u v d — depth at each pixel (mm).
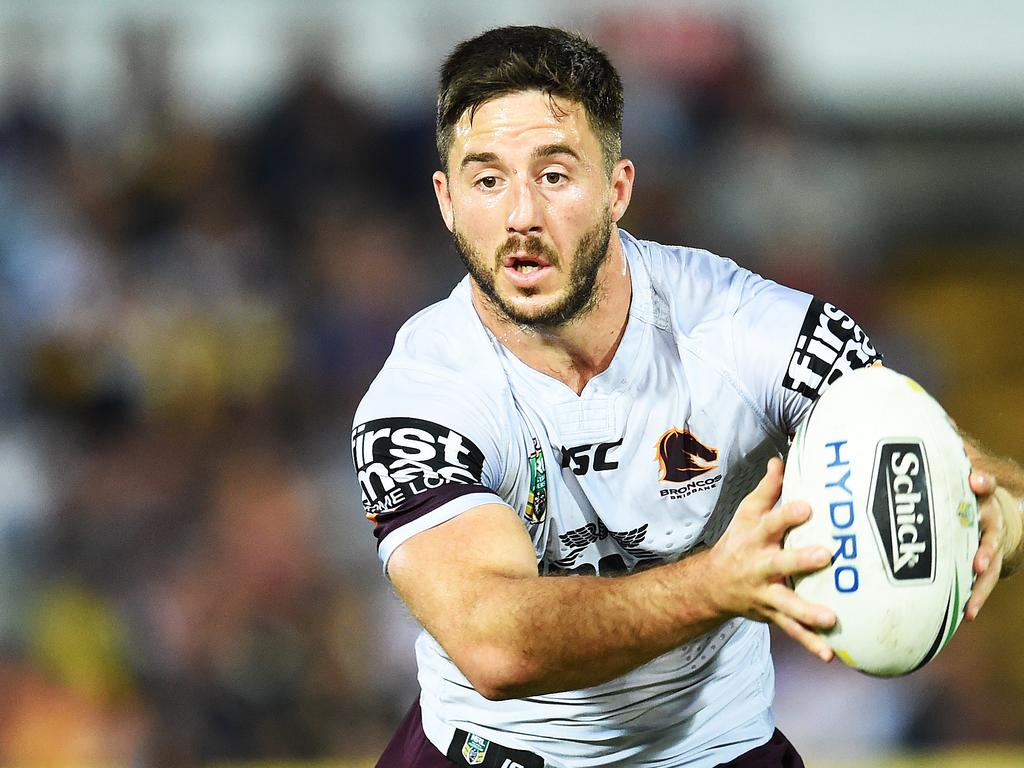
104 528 27422
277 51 32719
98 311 30281
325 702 25703
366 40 32844
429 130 32594
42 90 32469
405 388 10445
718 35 33094
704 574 8094
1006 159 33625
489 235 9883
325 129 32188
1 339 29953
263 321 30594
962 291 32812
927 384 31688
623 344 10391
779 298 10555
